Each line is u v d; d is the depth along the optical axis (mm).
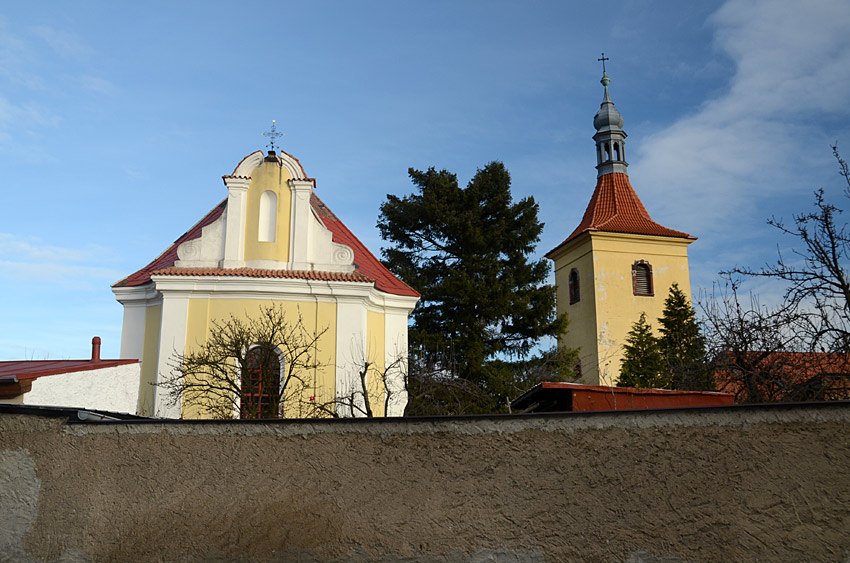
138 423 6102
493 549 5199
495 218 32844
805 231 16219
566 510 5148
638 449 5125
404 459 5527
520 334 31828
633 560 4945
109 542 5875
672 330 29375
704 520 4871
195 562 5676
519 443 5363
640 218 40875
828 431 4777
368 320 19797
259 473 5762
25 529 6117
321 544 5492
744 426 4941
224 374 16359
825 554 4602
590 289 39219
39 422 6348
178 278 17969
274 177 19562
